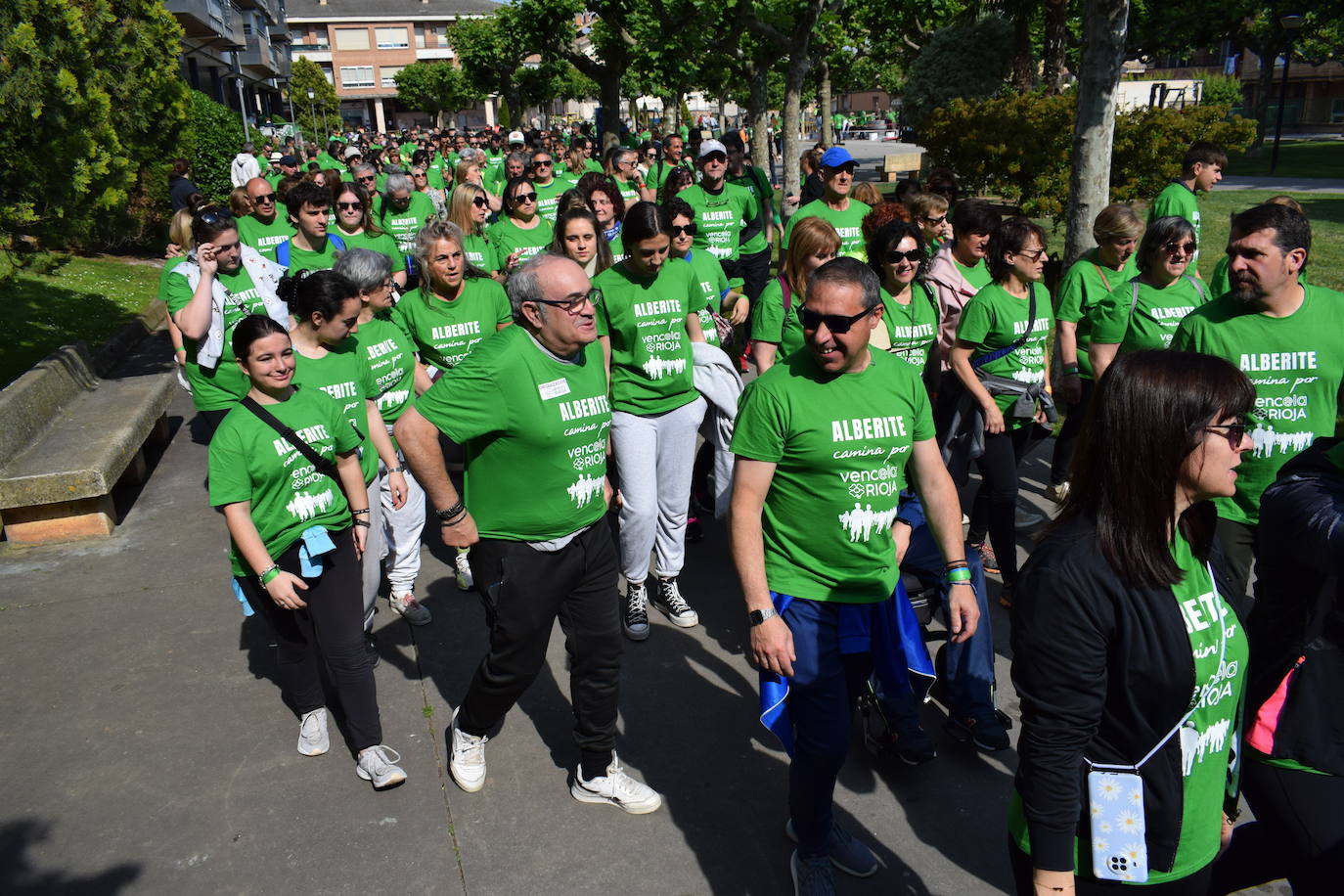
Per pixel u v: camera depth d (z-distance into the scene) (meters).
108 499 6.16
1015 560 4.86
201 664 4.58
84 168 6.84
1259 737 2.35
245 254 5.68
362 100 91.31
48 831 3.43
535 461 3.13
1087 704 1.89
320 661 3.93
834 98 86.88
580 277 3.09
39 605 5.19
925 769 3.75
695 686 4.37
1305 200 20.30
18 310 10.07
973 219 5.29
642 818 3.48
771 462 2.84
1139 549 1.84
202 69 40.94
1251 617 2.43
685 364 4.74
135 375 8.34
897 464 2.89
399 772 3.62
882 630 3.05
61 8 6.57
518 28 27.22
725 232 9.00
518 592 3.23
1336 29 43.00
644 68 26.06
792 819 2.98
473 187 7.17
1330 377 3.60
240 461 3.34
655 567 5.36
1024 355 4.77
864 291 2.64
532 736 4.01
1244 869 2.42
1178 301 4.80
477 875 3.20
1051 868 1.93
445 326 5.10
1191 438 1.81
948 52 23.72
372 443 4.27
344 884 3.17
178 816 3.52
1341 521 2.15
